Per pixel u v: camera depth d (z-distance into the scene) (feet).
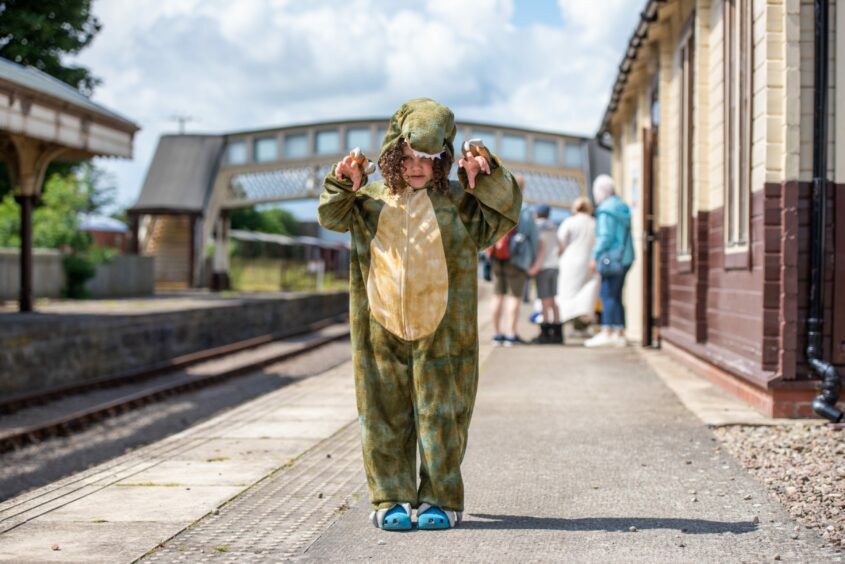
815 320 24.06
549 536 14.30
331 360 65.10
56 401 42.52
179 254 160.86
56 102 56.08
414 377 14.37
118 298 105.50
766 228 24.50
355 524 15.19
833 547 13.66
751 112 26.18
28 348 45.80
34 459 30.83
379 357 14.46
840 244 24.17
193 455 22.03
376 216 14.30
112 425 37.45
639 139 52.47
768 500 16.66
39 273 94.32
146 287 119.44
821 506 16.14
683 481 18.26
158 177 155.63
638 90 53.31
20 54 75.72
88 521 15.62
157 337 63.77
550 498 16.96
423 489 14.82
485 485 18.06
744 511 15.88
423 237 14.07
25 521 15.65
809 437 22.02
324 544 13.97
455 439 14.49
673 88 42.68
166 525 15.31
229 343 80.79
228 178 157.38
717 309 32.14
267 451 22.53
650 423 24.82
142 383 50.72
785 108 23.95
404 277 14.05
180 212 150.92
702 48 34.12
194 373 55.72
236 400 45.68
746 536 14.26
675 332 41.11
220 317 78.89
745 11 27.50
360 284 14.56
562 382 33.37
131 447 33.81
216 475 19.57
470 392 14.56
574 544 13.85
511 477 18.76
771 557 13.17
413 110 14.01
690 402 28.14
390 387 14.51
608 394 30.32
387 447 14.65
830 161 24.18
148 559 13.35
